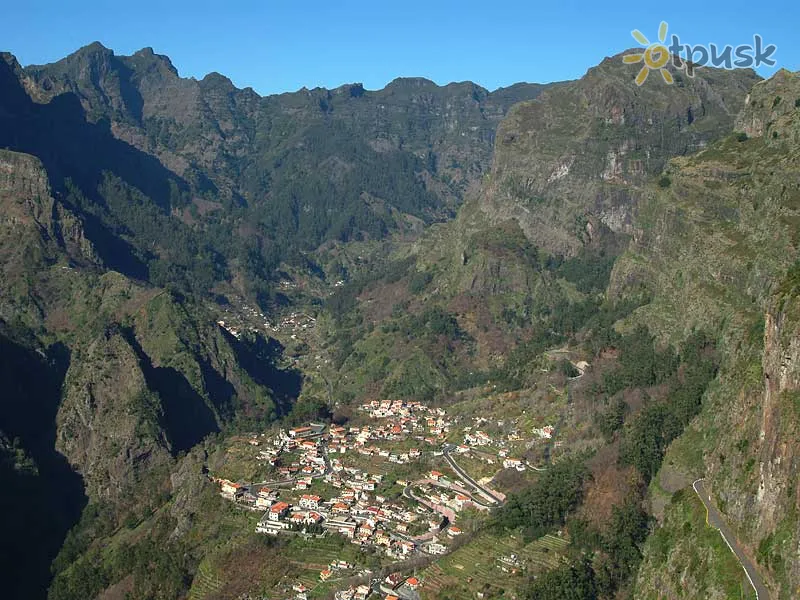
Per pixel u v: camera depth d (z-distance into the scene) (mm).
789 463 168000
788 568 160375
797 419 168125
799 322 172750
